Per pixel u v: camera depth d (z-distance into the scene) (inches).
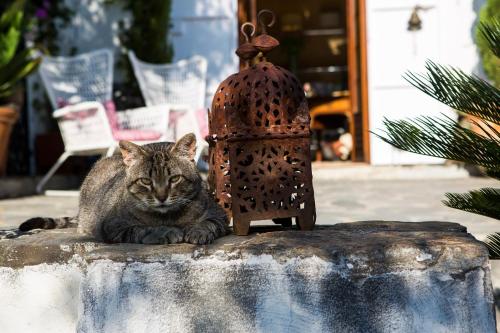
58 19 297.0
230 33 300.5
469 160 85.7
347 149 358.0
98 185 114.6
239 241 87.0
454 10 291.1
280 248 81.7
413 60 296.8
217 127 98.7
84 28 297.9
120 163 117.0
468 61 290.5
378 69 299.0
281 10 406.6
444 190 227.5
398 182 266.7
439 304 79.7
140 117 241.6
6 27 245.4
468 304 79.2
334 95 374.3
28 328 90.9
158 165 94.0
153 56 286.7
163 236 88.5
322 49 404.2
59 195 244.1
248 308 82.4
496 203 91.1
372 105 299.6
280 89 90.9
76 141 231.1
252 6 315.6
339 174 288.5
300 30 399.2
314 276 80.9
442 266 79.7
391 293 80.2
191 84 275.0
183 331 83.6
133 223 96.1
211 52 301.7
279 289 81.7
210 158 104.0
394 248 80.3
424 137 86.4
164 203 92.8
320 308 80.9
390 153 298.4
